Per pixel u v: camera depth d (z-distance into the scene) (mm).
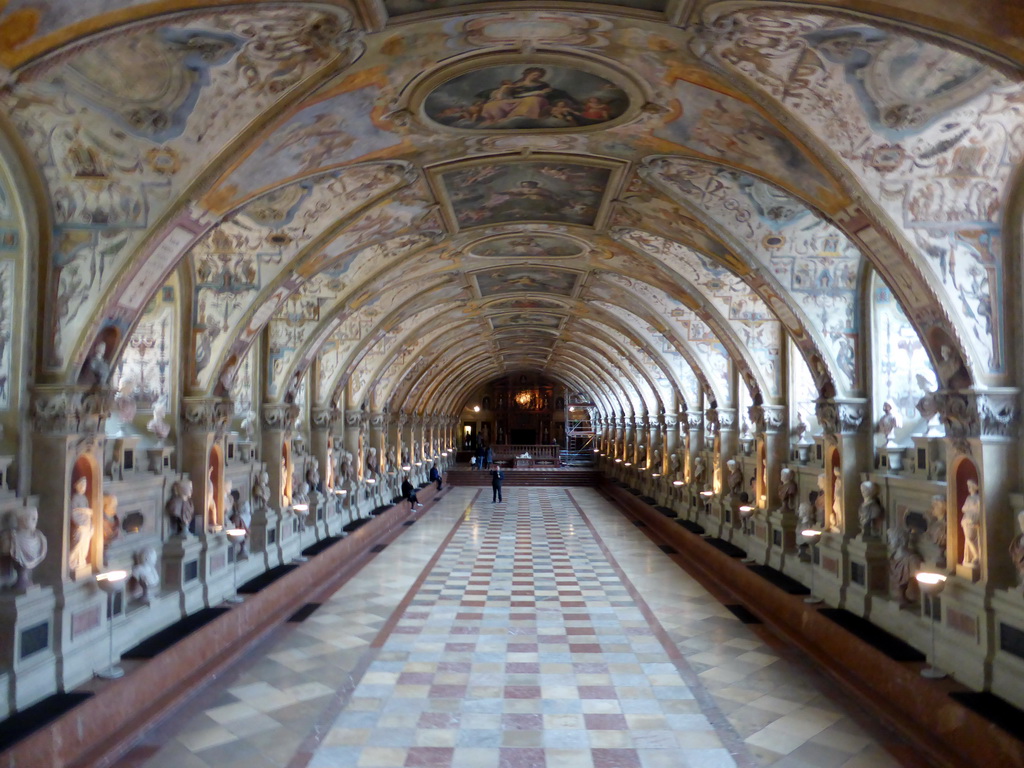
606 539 22422
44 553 7578
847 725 8336
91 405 8164
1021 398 7902
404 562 18469
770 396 15109
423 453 38844
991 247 7965
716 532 18922
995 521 7891
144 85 6605
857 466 11453
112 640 8594
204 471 11594
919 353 11375
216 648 10469
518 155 10586
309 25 6258
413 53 7254
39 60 5250
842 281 11586
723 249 12078
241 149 7641
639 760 7484
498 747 7789
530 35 7031
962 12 5219
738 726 8320
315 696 9211
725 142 8828
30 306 7801
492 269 18625
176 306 11570
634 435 35531
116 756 7359
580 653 11039
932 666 8461
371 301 18141
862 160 7660
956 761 7094
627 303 20312
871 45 6316
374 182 10758
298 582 14406
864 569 10773
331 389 18875
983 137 7293
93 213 7793
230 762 7367
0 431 7684
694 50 6992
